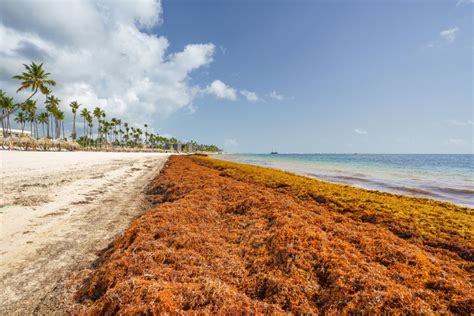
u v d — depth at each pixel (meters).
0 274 6.01
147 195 16.25
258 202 11.44
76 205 12.48
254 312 4.19
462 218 10.63
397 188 23.08
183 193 14.80
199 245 6.98
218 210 11.27
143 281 4.77
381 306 4.29
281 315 4.31
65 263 6.71
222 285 4.80
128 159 55.19
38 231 8.83
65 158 40.16
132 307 4.08
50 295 5.30
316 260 5.97
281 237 6.86
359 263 5.83
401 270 5.81
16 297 5.19
